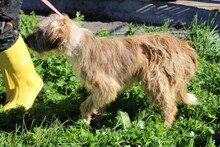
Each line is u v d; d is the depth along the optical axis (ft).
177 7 14.65
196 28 12.21
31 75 9.63
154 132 8.34
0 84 10.36
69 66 10.90
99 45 8.71
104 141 8.02
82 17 13.85
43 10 16.72
